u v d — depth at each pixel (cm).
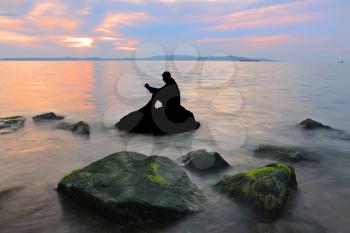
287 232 506
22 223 530
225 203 600
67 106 1967
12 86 3578
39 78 5319
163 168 654
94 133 1200
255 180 612
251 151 975
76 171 651
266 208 570
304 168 810
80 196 588
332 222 539
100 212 554
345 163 854
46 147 999
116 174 601
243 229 518
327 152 958
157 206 540
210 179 724
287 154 890
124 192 550
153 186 577
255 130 1290
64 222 534
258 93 2784
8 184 688
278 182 600
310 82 4203
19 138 1116
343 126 1380
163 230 515
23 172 766
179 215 550
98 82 4256
